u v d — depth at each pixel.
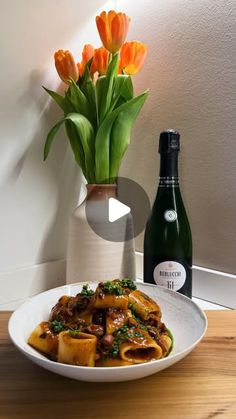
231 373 0.38
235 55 0.55
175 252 0.57
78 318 0.40
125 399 0.35
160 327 0.42
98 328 0.37
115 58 0.57
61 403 0.34
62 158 0.69
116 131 0.59
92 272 0.58
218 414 0.32
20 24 0.60
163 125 0.67
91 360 0.34
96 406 0.34
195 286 0.64
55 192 0.68
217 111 0.58
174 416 0.32
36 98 0.63
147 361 0.35
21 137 0.62
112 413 0.33
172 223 0.58
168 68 0.65
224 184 0.58
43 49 0.63
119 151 0.60
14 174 0.61
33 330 0.42
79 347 0.34
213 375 0.38
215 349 0.43
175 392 0.35
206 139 0.60
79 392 0.36
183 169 0.64
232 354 0.42
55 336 0.38
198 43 0.60
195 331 0.41
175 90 0.64
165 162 0.57
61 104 0.62
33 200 0.65
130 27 0.71
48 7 0.63
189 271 0.59
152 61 0.68
